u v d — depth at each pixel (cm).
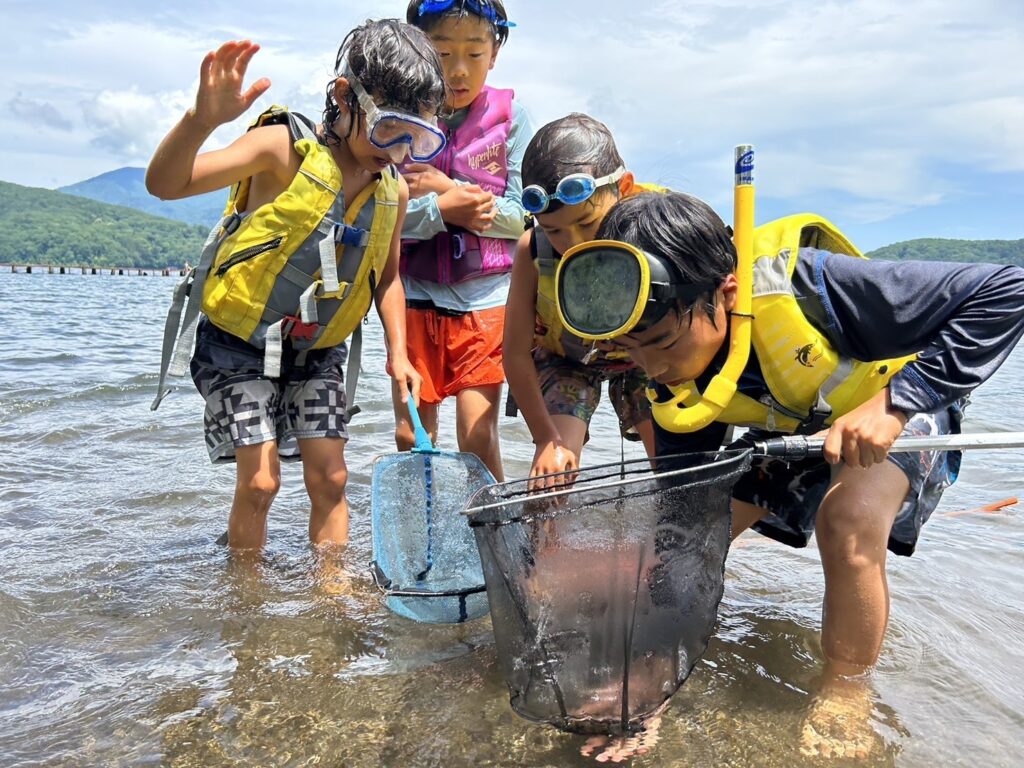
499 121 388
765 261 234
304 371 331
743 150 222
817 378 234
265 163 301
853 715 214
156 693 221
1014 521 391
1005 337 216
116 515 371
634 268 203
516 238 384
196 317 310
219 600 281
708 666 240
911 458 235
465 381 372
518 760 195
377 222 318
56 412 590
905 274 225
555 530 196
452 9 362
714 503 206
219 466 454
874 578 227
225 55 263
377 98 295
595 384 340
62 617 266
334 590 291
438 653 247
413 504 291
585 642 196
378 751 198
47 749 196
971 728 210
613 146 293
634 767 192
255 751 197
